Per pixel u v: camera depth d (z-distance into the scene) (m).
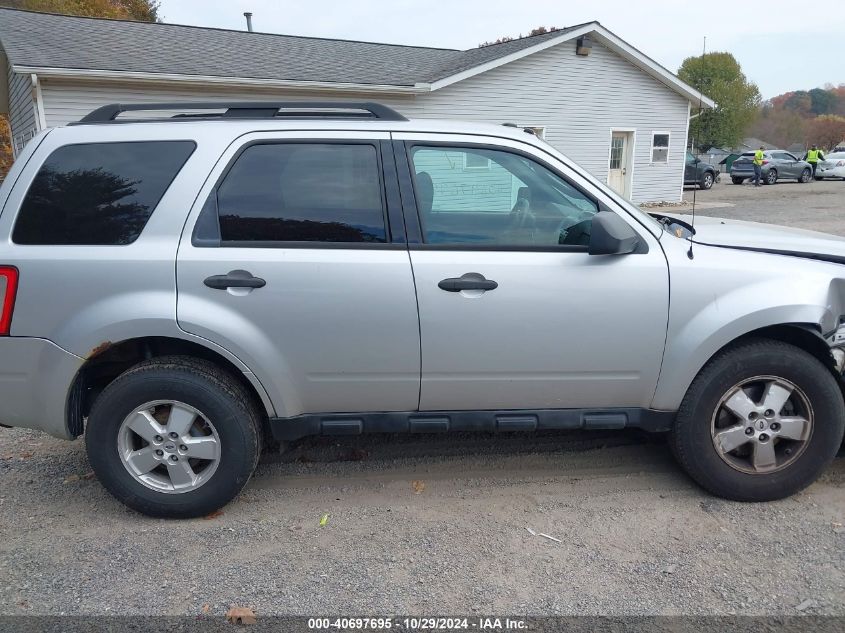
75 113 12.66
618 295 3.19
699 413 3.32
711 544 3.06
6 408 3.21
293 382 3.23
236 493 3.32
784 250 3.46
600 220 3.04
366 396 3.30
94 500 3.56
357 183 3.23
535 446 4.12
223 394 3.19
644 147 20.50
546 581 2.82
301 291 3.12
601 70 18.92
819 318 3.21
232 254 3.12
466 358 3.22
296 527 3.26
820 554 2.97
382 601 2.70
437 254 3.18
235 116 3.36
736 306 3.20
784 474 3.37
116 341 3.10
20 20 14.86
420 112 16.52
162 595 2.76
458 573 2.88
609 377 3.30
